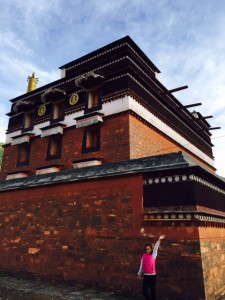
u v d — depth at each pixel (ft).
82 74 48.73
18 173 50.57
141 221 23.90
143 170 24.72
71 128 46.29
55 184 32.53
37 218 32.96
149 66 51.52
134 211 24.70
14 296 23.22
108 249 25.40
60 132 46.37
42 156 49.16
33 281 29.50
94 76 42.63
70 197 30.45
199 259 20.07
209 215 23.65
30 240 32.63
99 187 28.14
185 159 23.09
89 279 25.72
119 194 26.32
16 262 32.99
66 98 49.42
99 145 40.86
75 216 29.17
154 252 20.63
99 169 29.27
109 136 40.01
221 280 23.45
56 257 29.19
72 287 26.21
